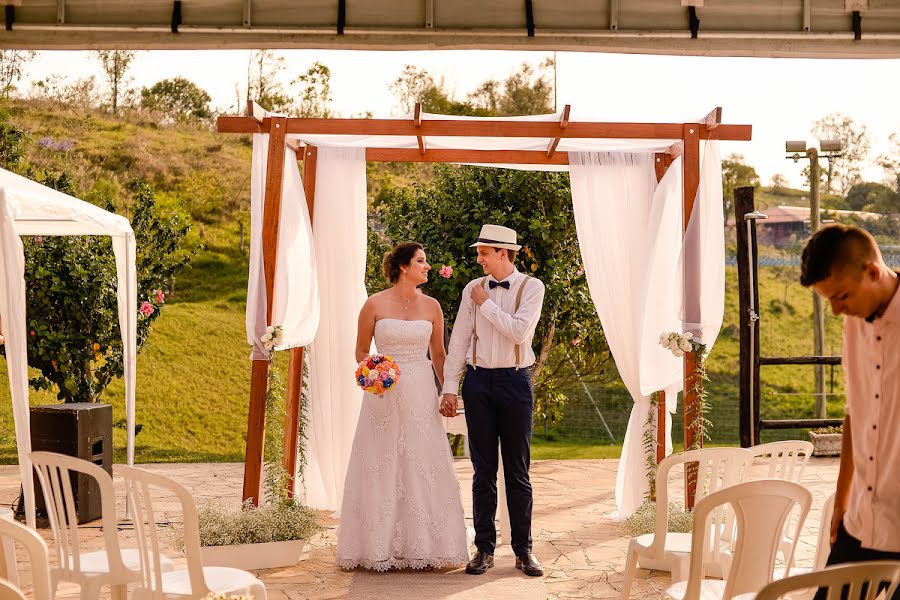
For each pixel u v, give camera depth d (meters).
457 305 8.42
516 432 4.84
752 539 2.97
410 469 4.94
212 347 12.30
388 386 4.80
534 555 5.41
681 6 6.86
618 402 12.38
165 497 7.23
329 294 6.26
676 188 5.91
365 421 5.02
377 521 4.92
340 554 4.95
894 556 2.52
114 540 3.34
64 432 6.16
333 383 6.26
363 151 6.32
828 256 2.42
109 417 6.55
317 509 6.48
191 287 12.72
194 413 11.91
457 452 9.78
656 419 5.99
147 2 6.86
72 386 7.54
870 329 2.52
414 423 4.96
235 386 12.17
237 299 12.84
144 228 8.50
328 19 6.88
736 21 6.87
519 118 5.77
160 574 3.17
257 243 5.41
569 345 8.91
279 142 5.51
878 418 2.51
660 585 4.75
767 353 13.98
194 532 3.15
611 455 11.23
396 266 5.06
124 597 3.44
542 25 6.88
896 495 2.51
